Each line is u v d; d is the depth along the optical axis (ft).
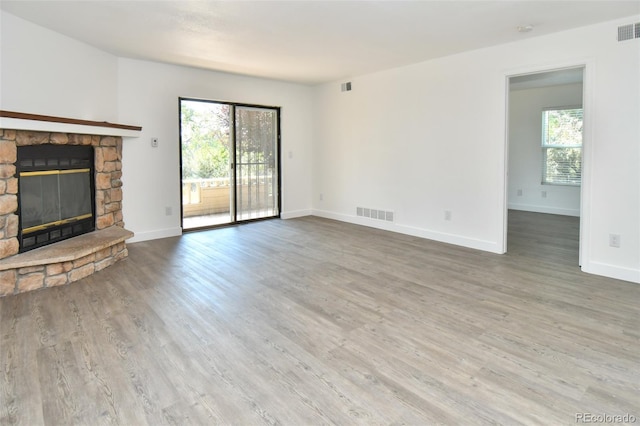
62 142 12.18
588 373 6.77
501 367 6.98
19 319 8.86
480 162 15.14
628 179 11.45
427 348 7.66
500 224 14.76
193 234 18.29
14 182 10.48
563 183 24.04
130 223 16.56
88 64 14.03
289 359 7.26
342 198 21.65
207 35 12.83
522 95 25.26
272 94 21.11
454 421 5.57
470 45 14.11
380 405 5.93
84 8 10.50
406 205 18.17
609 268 11.97
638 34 10.98
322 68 17.90
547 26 11.96
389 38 13.19
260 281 11.66
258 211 21.72
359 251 15.19
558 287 11.07
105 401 5.99
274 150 22.04
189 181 20.95
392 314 9.28
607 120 11.69
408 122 17.63
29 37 11.63
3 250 10.28
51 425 5.47
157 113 16.96
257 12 10.68
